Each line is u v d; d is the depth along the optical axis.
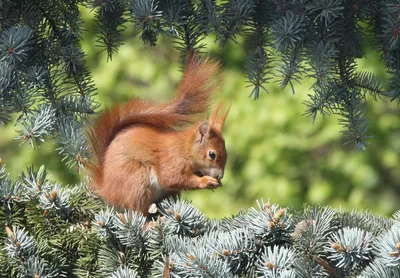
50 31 7.94
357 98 7.41
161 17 6.98
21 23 7.71
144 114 7.73
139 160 7.57
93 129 7.66
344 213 6.88
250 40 7.39
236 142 16.72
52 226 6.86
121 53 17.30
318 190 16.61
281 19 6.95
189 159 7.84
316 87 7.52
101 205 7.32
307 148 16.50
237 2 7.00
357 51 7.60
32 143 7.27
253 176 16.69
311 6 6.82
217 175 7.97
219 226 6.91
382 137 16.47
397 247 5.52
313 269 6.18
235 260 6.29
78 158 7.54
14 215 6.83
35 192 6.93
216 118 8.48
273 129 16.59
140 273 6.51
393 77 7.34
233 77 16.80
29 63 7.71
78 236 6.70
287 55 7.12
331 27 7.07
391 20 6.81
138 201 7.53
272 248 6.38
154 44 7.57
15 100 7.36
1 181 7.02
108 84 16.95
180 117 7.79
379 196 16.77
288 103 16.55
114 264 6.50
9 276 6.42
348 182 16.73
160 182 7.72
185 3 7.12
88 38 16.42
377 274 5.79
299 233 6.39
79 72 8.02
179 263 6.00
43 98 7.85
